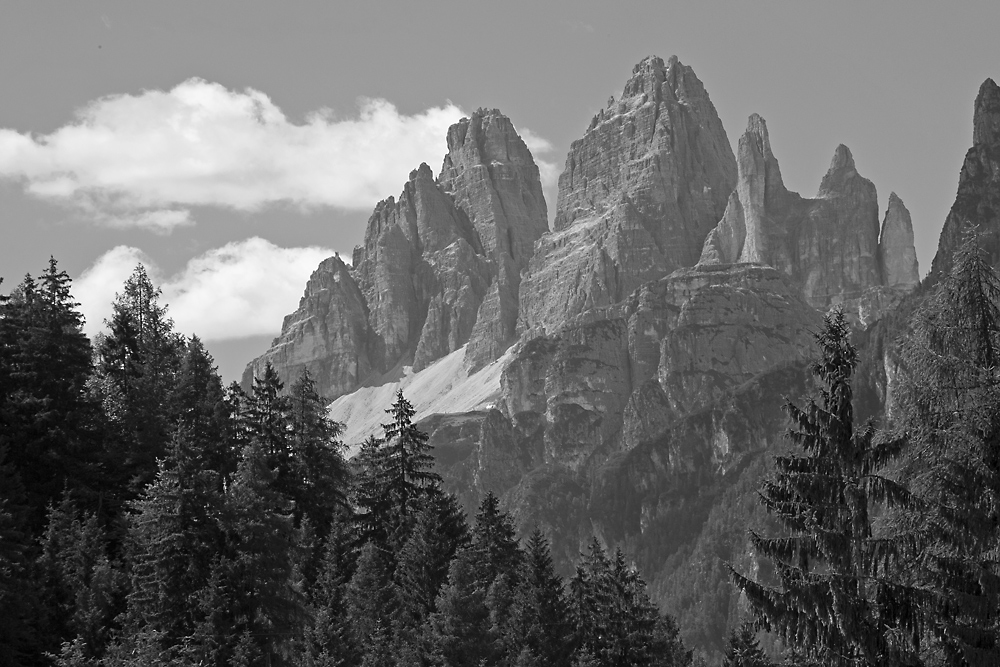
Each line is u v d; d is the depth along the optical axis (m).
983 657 83.50
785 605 89.38
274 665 131.12
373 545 170.25
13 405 172.38
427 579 170.62
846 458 90.06
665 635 199.88
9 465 157.88
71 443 173.50
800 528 90.81
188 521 132.88
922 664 86.81
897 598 86.88
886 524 89.88
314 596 163.00
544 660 160.50
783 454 92.88
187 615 131.12
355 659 150.88
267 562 132.25
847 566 88.50
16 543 140.00
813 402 92.69
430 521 175.38
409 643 155.50
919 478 87.31
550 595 165.00
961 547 85.25
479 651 153.00
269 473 141.50
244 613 130.62
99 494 170.50
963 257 89.12
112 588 144.25
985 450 85.25
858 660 87.44
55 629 142.75
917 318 90.06
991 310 87.94
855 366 92.88
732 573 91.44
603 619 169.75
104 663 133.38
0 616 130.38
